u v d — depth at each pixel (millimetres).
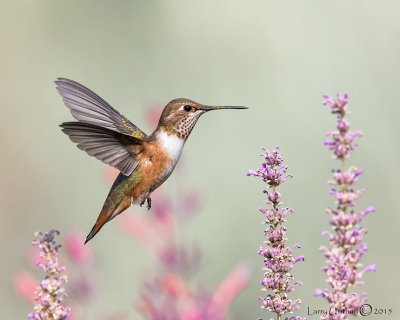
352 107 14250
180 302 7523
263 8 15500
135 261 13172
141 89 15758
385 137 13898
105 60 16062
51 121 16312
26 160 16047
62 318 4664
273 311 4605
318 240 13477
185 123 7082
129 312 11664
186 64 15648
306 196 13836
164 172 7043
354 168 4469
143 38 15969
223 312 7723
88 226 15383
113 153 6715
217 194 14203
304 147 14484
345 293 4398
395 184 13516
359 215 4426
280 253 4633
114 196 7031
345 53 14836
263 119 14961
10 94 16359
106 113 7004
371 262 12922
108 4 16188
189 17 15781
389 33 14672
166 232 8164
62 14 16422
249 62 15438
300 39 15250
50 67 16406
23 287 7598
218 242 13586
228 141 14805
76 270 7633
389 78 14383
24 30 16547
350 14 14992
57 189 15836
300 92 14969
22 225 15492
